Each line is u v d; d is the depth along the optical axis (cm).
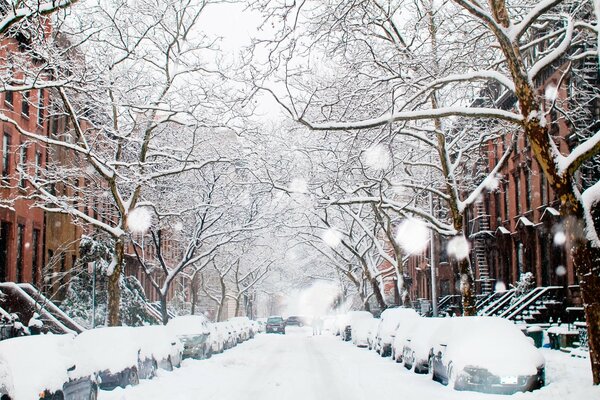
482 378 1376
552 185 1224
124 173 2469
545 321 2925
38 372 989
